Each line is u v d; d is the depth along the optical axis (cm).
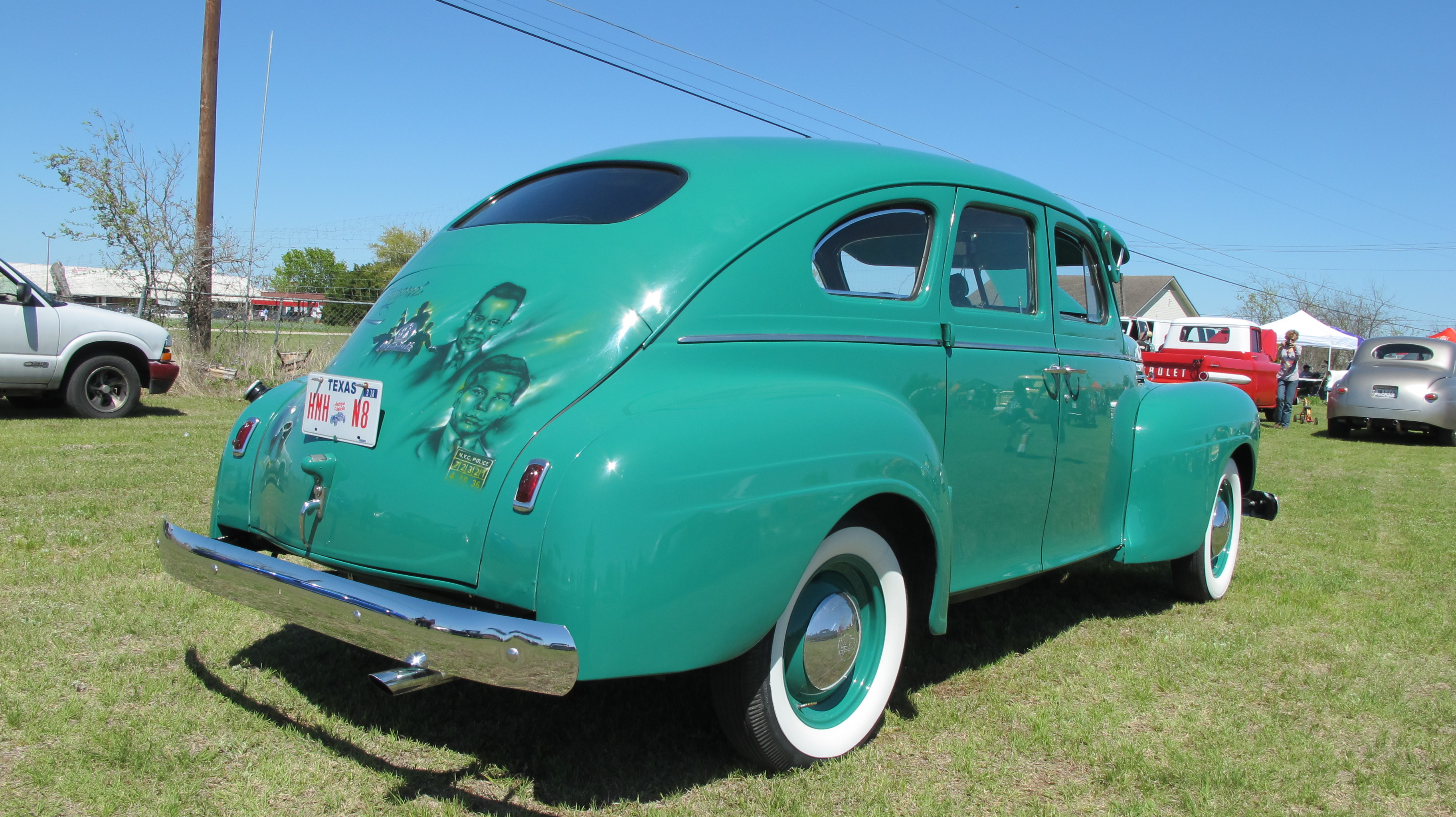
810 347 267
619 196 282
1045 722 298
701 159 291
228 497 285
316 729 270
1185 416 411
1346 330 5441
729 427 229
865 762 267
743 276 259
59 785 229
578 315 243
